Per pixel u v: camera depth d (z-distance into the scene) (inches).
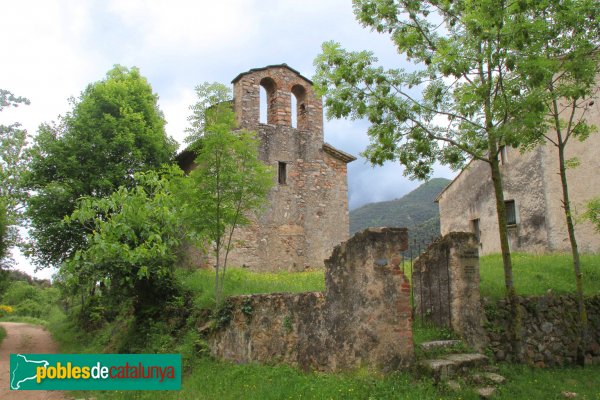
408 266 539.2
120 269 454.6
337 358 304.2
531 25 269.3
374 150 363.9
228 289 459.8
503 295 374.0
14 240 746.2
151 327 465.7
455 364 295.3
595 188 594.2
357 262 306.3
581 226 601.6
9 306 1801.2
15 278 2135.8
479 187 764.0
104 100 722.8
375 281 296.2
